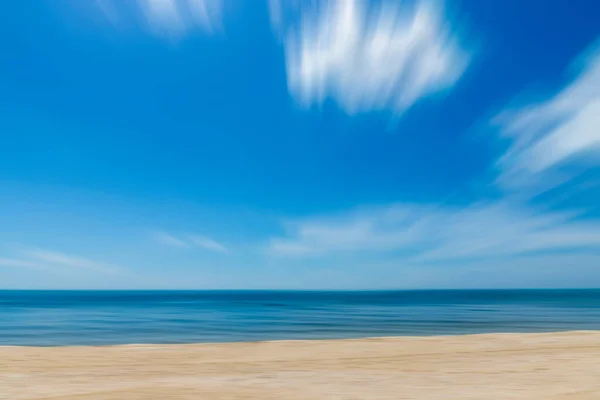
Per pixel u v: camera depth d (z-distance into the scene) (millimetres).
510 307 82688
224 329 35062
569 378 10562
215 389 9312
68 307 89375
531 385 9734
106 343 25828
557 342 18844
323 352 16344
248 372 11727
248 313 64438
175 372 11789
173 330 34562
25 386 9727
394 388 9484
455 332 31344
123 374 11453
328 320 46500
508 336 21109
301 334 30500
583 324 38969
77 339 28141
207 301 144000
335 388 9469
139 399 8414
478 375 11031
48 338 28859
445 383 10016
